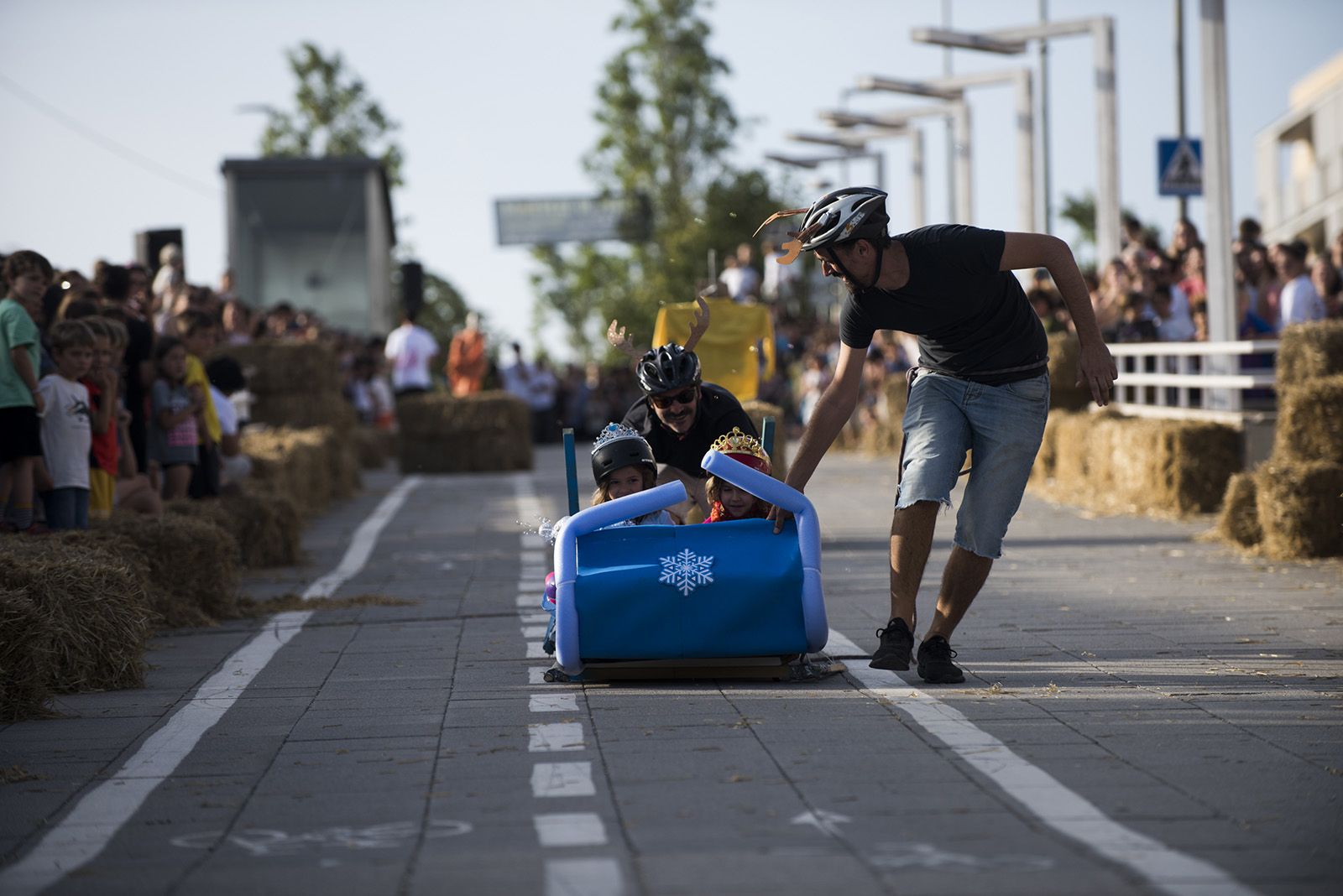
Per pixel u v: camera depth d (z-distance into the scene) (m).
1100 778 7.71
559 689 10.55
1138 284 29.27
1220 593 15.31
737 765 8.10
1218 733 8.73
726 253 83.69
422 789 7.76
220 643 13.58
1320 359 20.22
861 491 31.20
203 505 18.14
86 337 15.82
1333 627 12.96
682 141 100.19
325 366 33.81
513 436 41.88
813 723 9.16
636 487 10.99
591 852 6.54
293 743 9.02
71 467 15.65
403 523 26.42
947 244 10.20
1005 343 10.55
